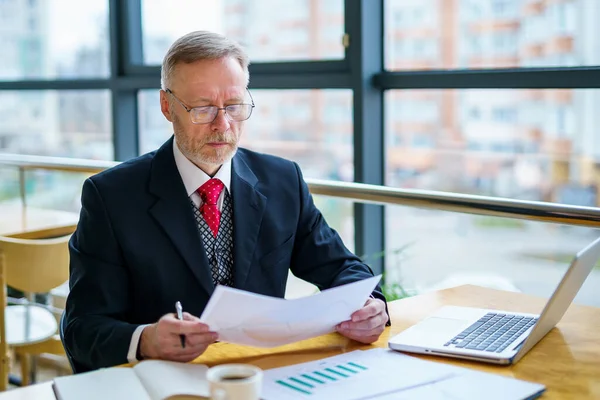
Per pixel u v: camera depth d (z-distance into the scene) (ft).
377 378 4.21
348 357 4.58
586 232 8.77
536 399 4.01
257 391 3.44
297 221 5.89
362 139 10.40
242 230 5.56
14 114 14.70
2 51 14.67
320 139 11.07
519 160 9.32
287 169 6.03
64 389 3.95
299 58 11.22
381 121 10.61
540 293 9.19
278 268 5.70
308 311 4.48
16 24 14.49
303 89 11.13
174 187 5.41
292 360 4.55
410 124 10.28
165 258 5.26
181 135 5.35
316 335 4.80
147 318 5.30
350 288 4.53
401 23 10.24
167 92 5.42
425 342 4.74
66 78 14.10
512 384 4.15
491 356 4.50
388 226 10.61
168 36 12.96
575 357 4.63
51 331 9.51
